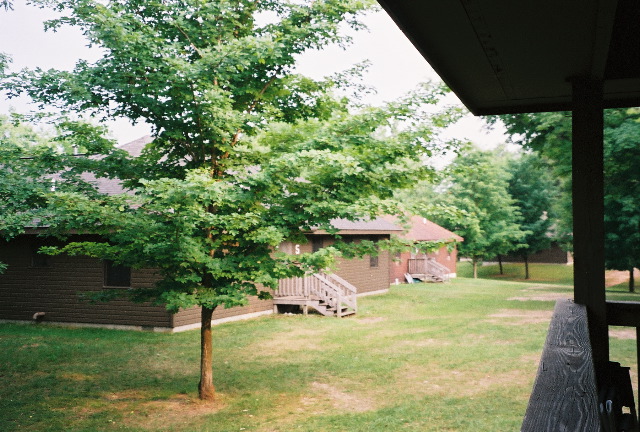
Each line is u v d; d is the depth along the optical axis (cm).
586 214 344
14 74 747
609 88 392
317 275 2014
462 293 2833
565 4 240
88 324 1712
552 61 321
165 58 747
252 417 834
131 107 816
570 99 415
